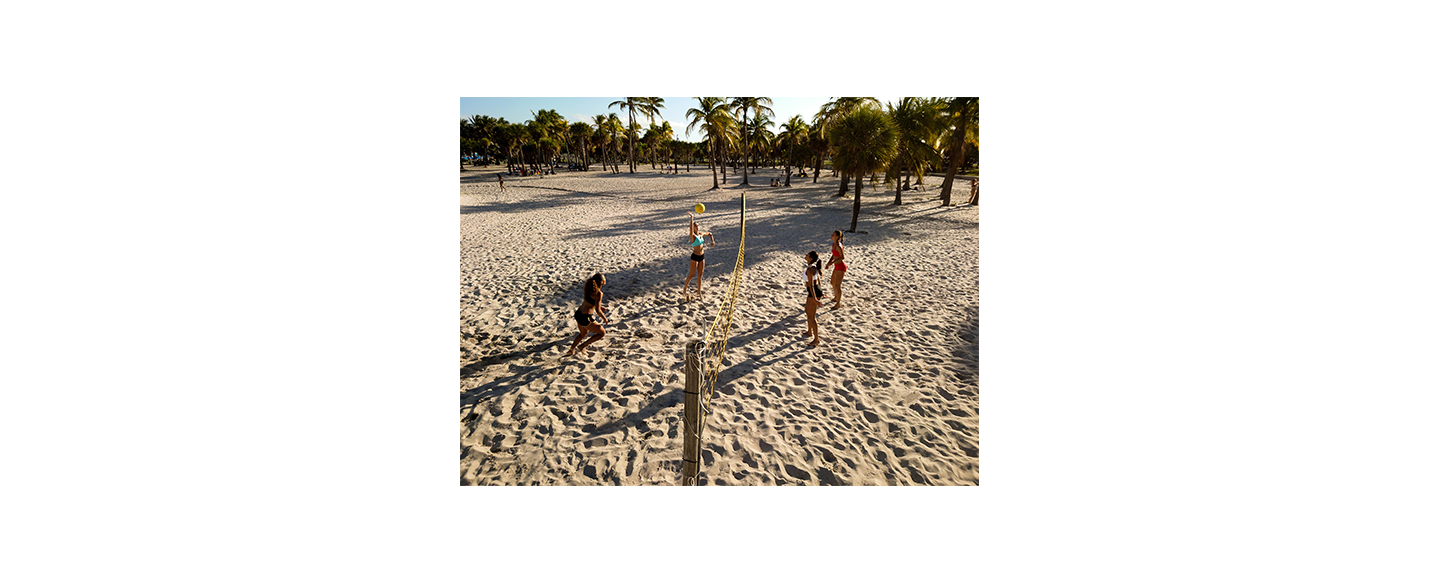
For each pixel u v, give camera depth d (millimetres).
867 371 5598
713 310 7344
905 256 11094
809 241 12836
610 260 10406
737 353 5953
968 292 8336
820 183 34531
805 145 37750
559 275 9156
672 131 60656
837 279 7352
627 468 4090
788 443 4402
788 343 6254
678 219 16922
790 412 4820
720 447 4320
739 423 4633
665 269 9656
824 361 5801
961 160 20984
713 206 20844
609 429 4531
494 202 22375
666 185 33188
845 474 4078
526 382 5281
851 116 13914
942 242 12734
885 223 15984
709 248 11719
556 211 19125
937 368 5676
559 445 4336
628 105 46188
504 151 61219
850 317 7145
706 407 4734
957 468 4141
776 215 17953
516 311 7273
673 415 4730
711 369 5555
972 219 16688
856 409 4902
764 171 55375
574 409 4816
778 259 10602
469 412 4754
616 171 51719
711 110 32594
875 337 6469
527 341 6270
